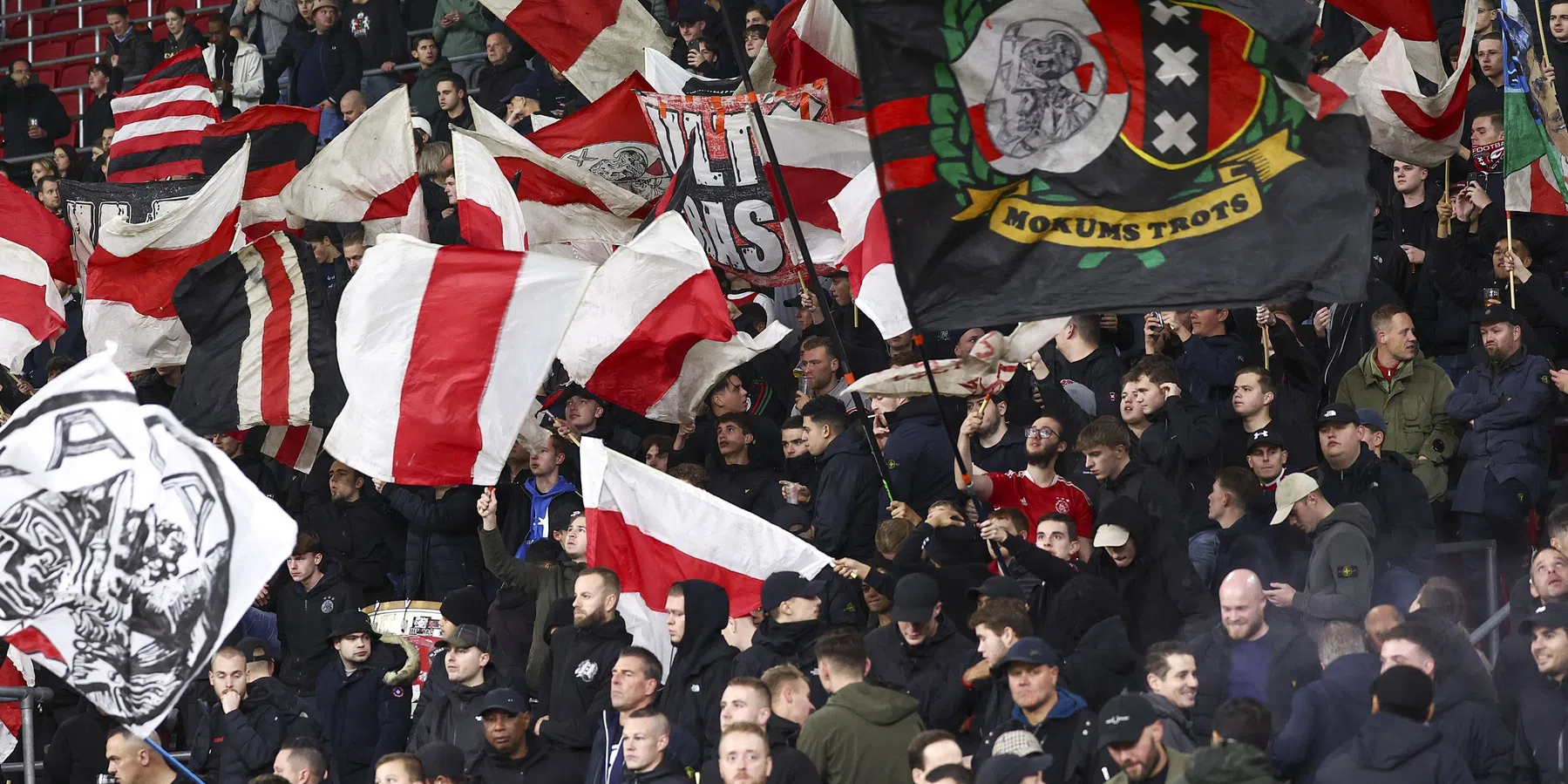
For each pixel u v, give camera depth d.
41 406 8.16
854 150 13.26
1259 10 8.16
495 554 12.20
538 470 13.38
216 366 12.77
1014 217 8.29
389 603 13.53
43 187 21.12
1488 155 14.16
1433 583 9.23
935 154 8.29
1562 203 13.09
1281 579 10.45
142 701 8.12
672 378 12.67
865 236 11.52
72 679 8.14
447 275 11.17
